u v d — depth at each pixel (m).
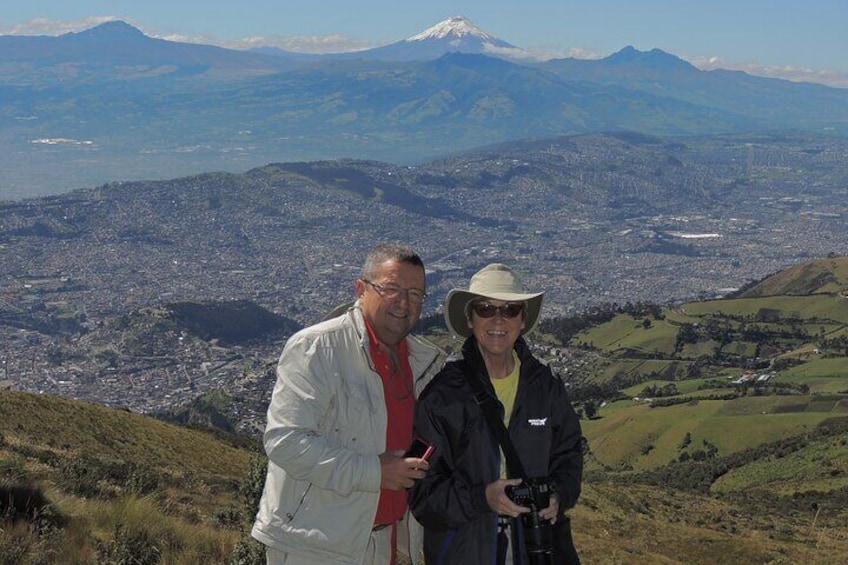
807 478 64.94
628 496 41.50
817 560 14.62
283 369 5.02
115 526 9.52
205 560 9.52
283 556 5.04
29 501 9.68
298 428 4.87
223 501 19.09
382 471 4.80
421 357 5.61
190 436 42.78
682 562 23.28
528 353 5.29
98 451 30.69
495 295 5.08
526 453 5.04
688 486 74.69
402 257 5.23
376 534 5.34
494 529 5.02
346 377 5.07
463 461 5.03
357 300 5.38
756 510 44.19
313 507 4.99
